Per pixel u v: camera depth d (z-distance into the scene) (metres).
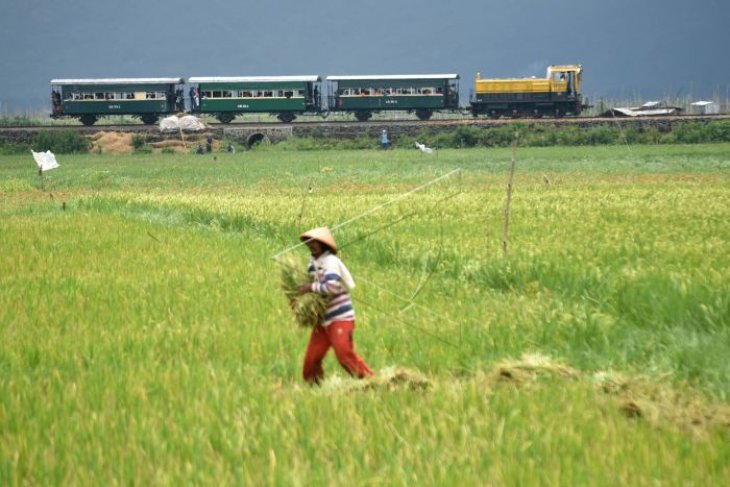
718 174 185.38
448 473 26.59
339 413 32.31
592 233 85.00
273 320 49.47
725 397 35.75
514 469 26.81
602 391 36.19
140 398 34.62
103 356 41.94
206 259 74.94
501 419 31.70
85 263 73.19
